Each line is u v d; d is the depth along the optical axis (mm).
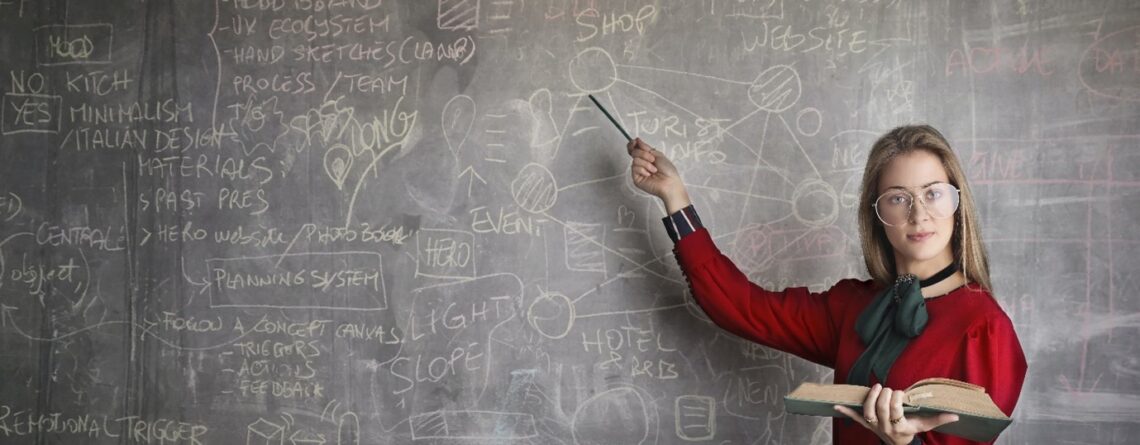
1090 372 1954
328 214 2123
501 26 2094
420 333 2107
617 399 2068
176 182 2148
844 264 2016
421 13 2111
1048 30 1966
